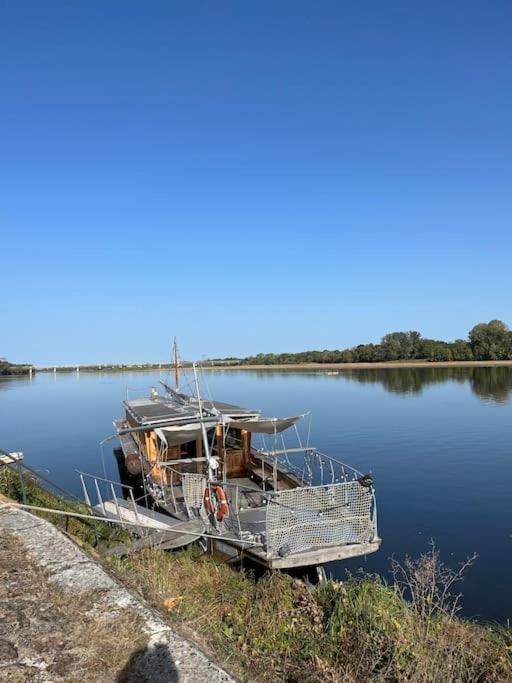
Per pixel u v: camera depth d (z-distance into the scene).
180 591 7.70
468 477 21.44
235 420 14.75
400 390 62.59
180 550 10.60
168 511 13.02
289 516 10.41
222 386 78.25
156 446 15.59
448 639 6.98
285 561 10.09
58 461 27.77
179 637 3.47
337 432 33.59
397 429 33.88
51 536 5.08
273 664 5.98
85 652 3.26
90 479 23.67
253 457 17.06
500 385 65.62
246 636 6.73
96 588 4.09
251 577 9.74
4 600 3.87
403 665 5.96
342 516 10.80
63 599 3.90
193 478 12.57
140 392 81.69
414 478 21.56
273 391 65.38
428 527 15.88
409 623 7.00
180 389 22.56
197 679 3.02
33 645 3.32
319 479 21.14
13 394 83.31
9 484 11.52
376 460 25.11
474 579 12.19
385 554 13.96
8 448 31.72
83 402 65.25
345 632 6.71
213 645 4.54
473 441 28.92
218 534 11.12
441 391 59.53
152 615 3.74
